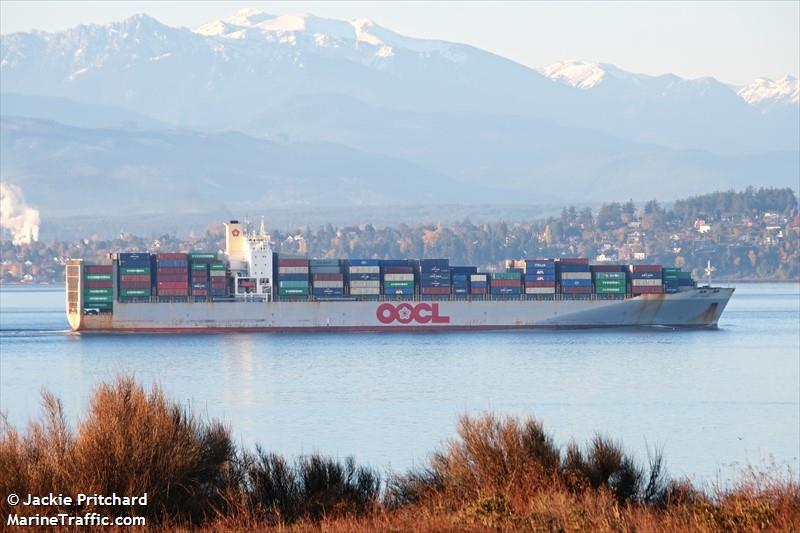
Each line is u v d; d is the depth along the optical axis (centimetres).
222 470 13062
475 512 11494
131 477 11681
